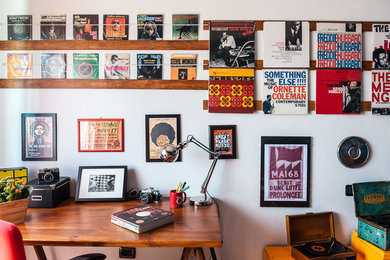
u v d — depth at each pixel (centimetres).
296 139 209
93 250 211
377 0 206
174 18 207
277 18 207
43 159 211
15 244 113
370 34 208
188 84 208
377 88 208
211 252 194
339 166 211
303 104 207
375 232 182
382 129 211
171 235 142
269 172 210
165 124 209
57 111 211
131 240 136
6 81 209
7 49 208
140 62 208
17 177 196
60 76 209
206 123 210
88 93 210
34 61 209
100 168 204
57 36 208
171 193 185
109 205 188
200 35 208
